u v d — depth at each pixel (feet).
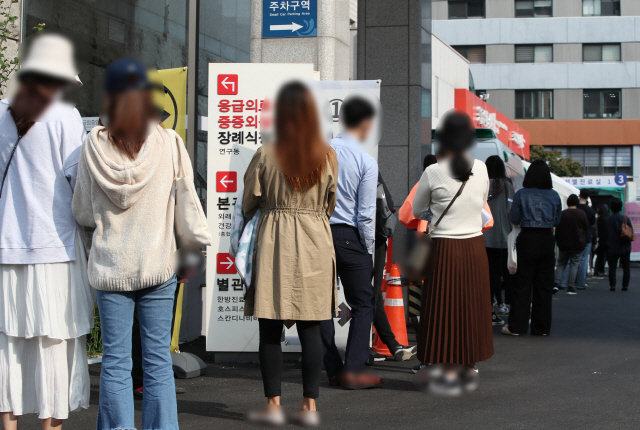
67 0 28.78
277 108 12.77
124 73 10.66
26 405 11.19
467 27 160.15
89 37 28.91
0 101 11.19
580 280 49.26
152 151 10.82
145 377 11.11
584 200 53.42
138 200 10.71
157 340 11.11
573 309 35.09
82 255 11.47
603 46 157.48
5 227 10.93
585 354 21.42
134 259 10.65
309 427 13.21
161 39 32.86
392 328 20.89
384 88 25.91
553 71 157.99
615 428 13.15
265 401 15.35
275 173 12.99
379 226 18.04
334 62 25.39
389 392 16.25
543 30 158.30
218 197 19.43
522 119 159.33
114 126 10.57
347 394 16.02
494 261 28.35
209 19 37.50
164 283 11.12
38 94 10.90
